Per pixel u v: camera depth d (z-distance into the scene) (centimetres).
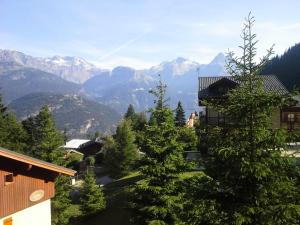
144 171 2105
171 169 2069
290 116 4394
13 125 5022
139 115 10794
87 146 10481
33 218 2181
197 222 1205
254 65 1182
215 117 4025
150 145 2081
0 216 1953
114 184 5216
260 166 1112
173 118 2209
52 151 3784
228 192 1215
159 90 2227
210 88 4688
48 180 2309
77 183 6600
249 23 1177
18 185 2083
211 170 1245
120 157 6372
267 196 1148
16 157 1995
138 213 2144
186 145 2158
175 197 1998
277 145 1168
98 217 3847
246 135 1199
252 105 1176
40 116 3891
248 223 1134
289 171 1178
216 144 1228
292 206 1064
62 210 3753
